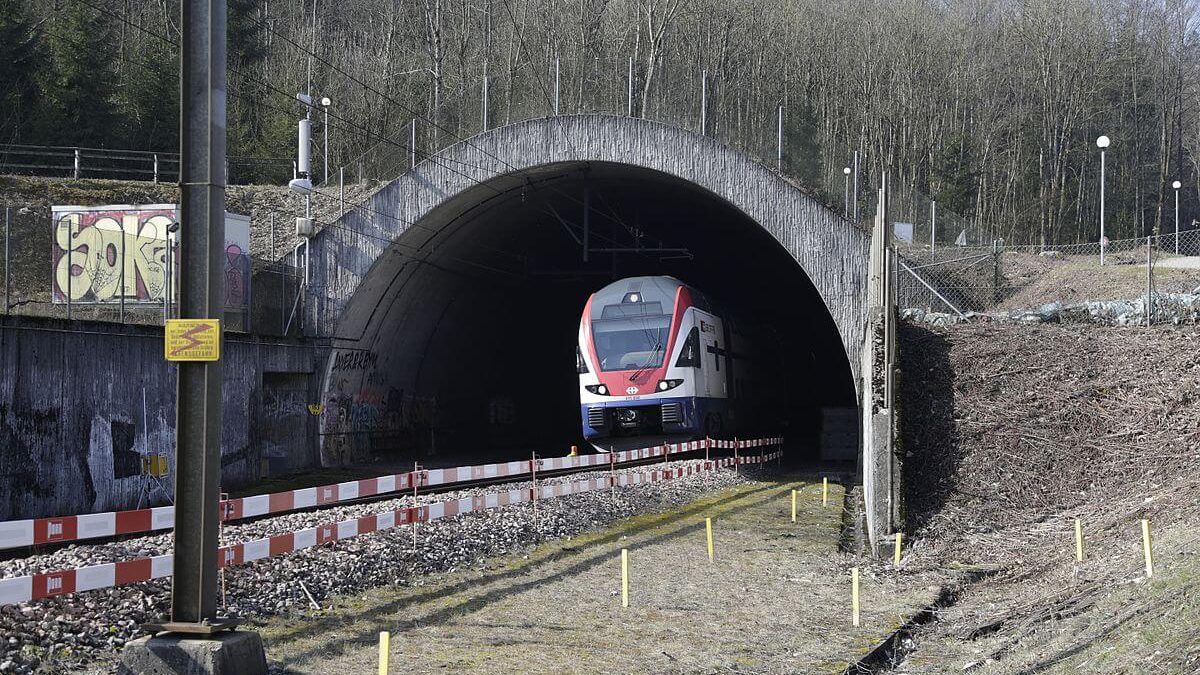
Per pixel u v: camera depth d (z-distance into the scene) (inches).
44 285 1246.9
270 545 456.1
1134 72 2925.7
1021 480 719.1
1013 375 838.5
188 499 349.7
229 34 2217.0
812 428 1966.0
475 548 600.1
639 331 1139.9
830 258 1100.5
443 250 1306.6
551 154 1155.9
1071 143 2800.2
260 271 1127.6
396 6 2490.2
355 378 1250.0
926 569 565.9
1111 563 497.4
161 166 1940.2
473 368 1625.2
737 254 1663.4
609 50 2097.7
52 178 1510.8
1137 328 912.9
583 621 450.6
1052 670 342.6
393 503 740.0
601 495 843.4
